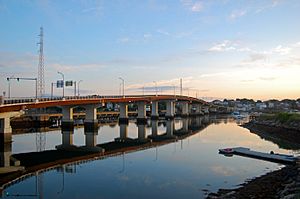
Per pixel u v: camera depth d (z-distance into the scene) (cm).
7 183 4175
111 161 5688
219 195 3441
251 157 5912
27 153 6894
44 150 7344
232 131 12038
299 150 7144
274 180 4016
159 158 5916
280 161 5444
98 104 12631
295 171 4453
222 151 6488
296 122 11069
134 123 17888
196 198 3369
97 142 8931
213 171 4716
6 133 8288
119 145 8231
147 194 3547
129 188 3812
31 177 4512
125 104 16475
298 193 3111
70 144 8388
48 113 16588
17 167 5294
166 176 4403
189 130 12725
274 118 14038
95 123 12456
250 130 12494
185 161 5553
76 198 3475
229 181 4106
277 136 10075
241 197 3275
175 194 3525
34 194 3641
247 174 4525
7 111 8256
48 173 4778
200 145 7881
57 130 12525
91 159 5988
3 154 6750
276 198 3141
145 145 8100
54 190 3794
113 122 17775
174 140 9169
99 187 3884
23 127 13600
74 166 5294
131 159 5866
